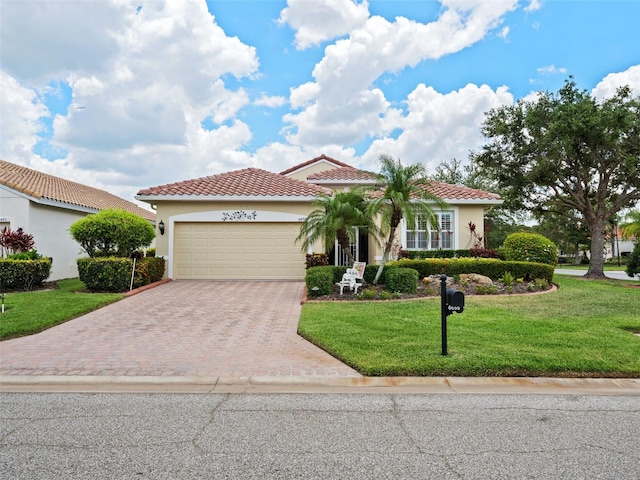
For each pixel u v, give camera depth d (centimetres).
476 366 551
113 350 668
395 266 1301
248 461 330
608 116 1655
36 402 470
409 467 320
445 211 1812
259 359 619
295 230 1587
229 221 1575
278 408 449
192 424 405
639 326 784
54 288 1373
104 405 459
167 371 566
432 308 962
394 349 629
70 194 1931
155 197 1540
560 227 4262
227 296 1203
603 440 370
